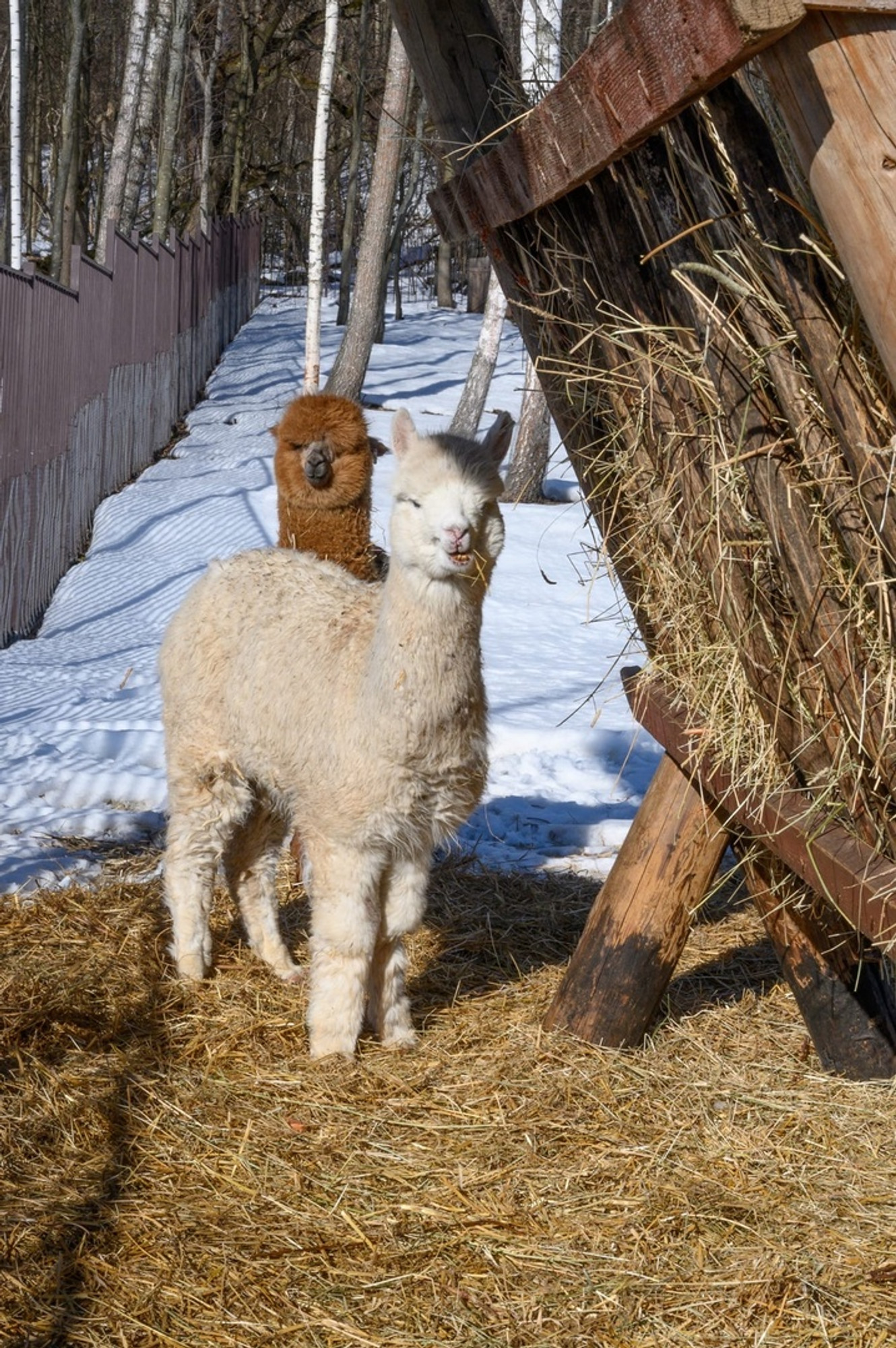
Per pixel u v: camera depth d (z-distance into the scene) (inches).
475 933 206.1
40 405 490.9
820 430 97.0
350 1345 109.5
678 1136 143.1
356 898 157.8
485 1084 155.2
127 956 188.5
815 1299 115.3
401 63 703.1
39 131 1386.6
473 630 148.9
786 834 119.4
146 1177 133.5
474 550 144.9
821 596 104.0
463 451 148.2
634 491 136.2
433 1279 118.6
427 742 149.7
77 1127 141.4
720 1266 120.5
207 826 182.4
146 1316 111.8
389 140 714.2
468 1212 129.3
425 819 156.8
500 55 156.4
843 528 97.3
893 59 70.2
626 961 163.2
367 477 217.8
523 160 123.0
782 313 96.1
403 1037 167.5
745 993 181.5
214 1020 169.9
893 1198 130.5
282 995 179.8
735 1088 154.3
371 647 152.6
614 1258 121.9
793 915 153.6
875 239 73.9
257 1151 139.6
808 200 90.8
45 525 500.7
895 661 98.6
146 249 745.0
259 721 166.9
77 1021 166.7
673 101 88.7
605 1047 164.1
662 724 147.4
